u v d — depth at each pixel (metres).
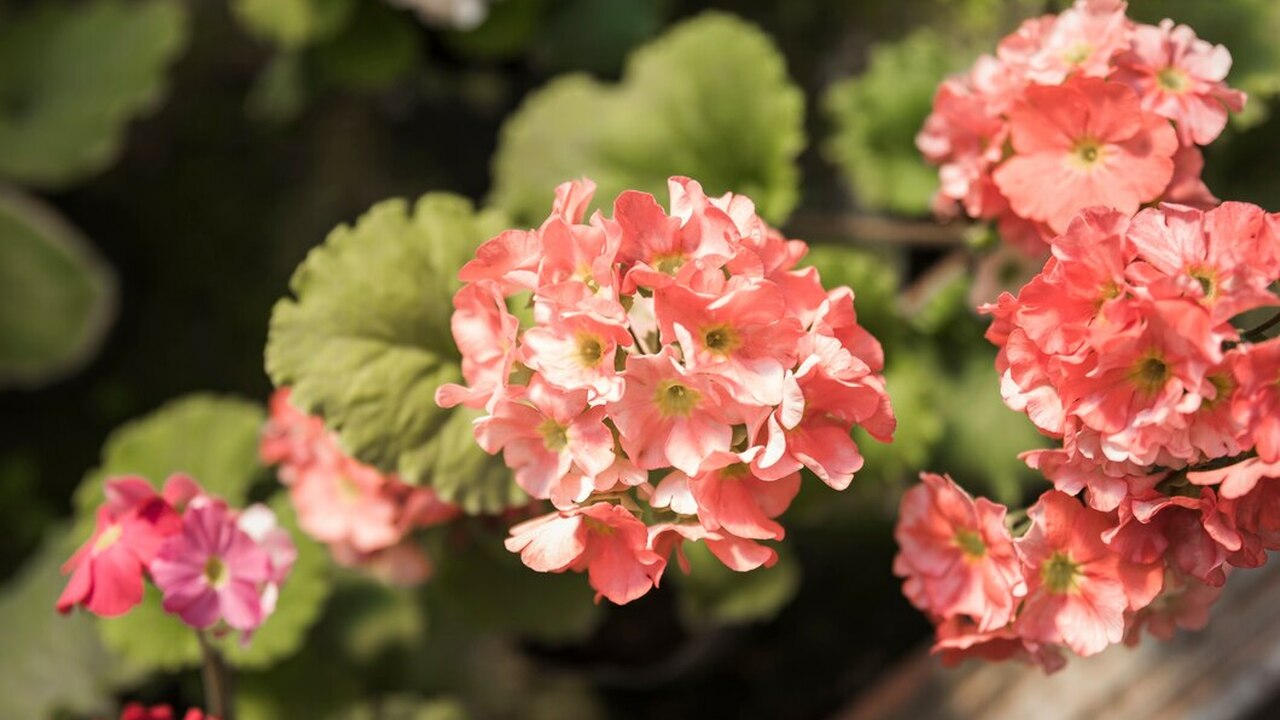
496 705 0.99
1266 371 0.66
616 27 0.99
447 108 1.16
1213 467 0.69
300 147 1.19
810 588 1.00
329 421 0.75
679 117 0.87
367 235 0.77
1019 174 0.73
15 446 1.14
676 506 0.69
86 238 1.19
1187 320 0.66
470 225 0.77
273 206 1.18
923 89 0.88
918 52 0.89
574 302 0.68
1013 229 0.75
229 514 0.75
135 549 0.73
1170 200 0.72
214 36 1.20
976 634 0.72
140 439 0.86
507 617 0.87
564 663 0.96
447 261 0.77
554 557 0.68
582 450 0.68
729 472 0.69
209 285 1.17
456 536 0.83
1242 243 0.67
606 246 0.68
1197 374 0.66
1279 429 0.66
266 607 0.76
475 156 1.16
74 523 0.98
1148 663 0.88
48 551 0.97
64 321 1.11
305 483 0.82
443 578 0.87
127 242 1.19
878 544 0.99
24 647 0.94
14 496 1.12
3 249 1.08
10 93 1.09
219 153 1.20
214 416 0.86
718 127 0.87
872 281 0.82
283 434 0.83
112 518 0.75
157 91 1.06
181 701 0.95
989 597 0.71
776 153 0.86
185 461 0.86
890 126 0.88
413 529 0.83
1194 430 0.67
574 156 0.88
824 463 0.69
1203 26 0.80
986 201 0.75
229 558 0.74
